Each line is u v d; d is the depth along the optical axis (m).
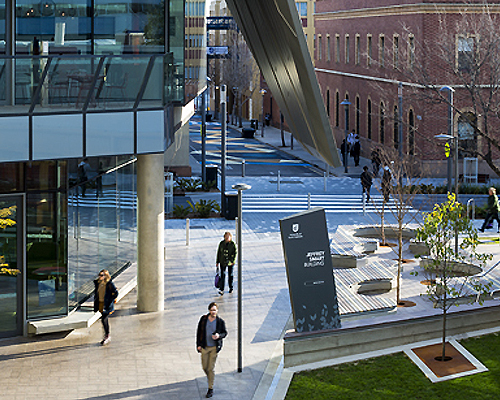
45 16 15.95
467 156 38.59
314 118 11.41
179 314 16.33
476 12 38.19
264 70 15.51
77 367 13.20
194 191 33.16
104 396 11.95
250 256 21.89
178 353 13.98
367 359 13.76
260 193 33.56
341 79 55.31
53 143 13.20
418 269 20.34
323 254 13.87
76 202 15.48
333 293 13.92
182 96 17.34
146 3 16.88
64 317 15.07
